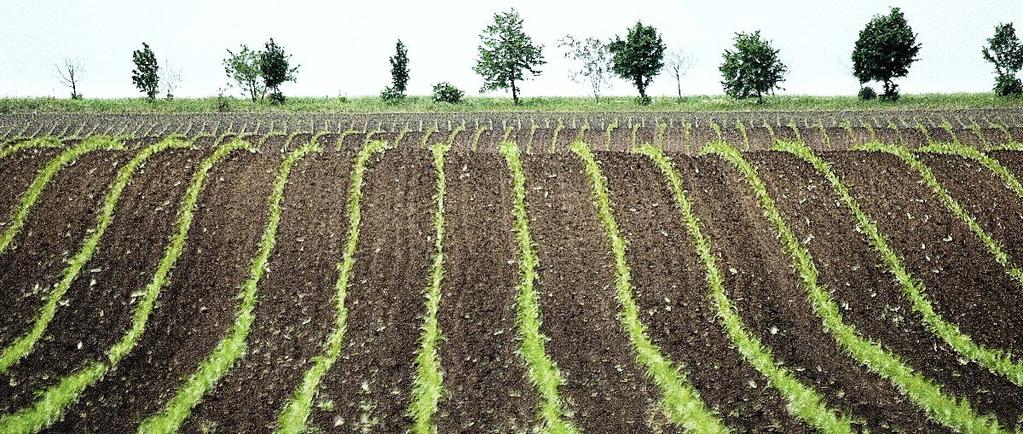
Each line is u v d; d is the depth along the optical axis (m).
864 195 19.09
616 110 45.75
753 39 53.84
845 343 13.16
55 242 15.99
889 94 52.72
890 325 13.72
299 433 10.72
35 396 11.46
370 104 50.56
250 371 12.27
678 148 31.72
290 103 51.88
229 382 11.97
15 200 17.73
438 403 11.44
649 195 19.17
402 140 32.22
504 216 17.95
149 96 55.56
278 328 13.45
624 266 15.66
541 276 15.35
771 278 15.34
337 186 19.36
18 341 12.74
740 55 54.12
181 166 20.28
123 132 34.25
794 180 20.09
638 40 59.53
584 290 14.84
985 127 33.53
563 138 33.22
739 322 13.73
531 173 20.42
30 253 15.54
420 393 11.64
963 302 14.35
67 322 13.36
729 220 17.86
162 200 18.16
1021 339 13.16
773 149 22.73
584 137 33.44
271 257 15.82
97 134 33.41
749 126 36.28
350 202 18.44
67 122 36.34
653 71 60.31
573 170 20.70
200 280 14.89
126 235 16.42
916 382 11.93
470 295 14.55
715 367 12.41
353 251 16.16
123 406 11.31
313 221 17.42
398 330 13.41
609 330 13.50
